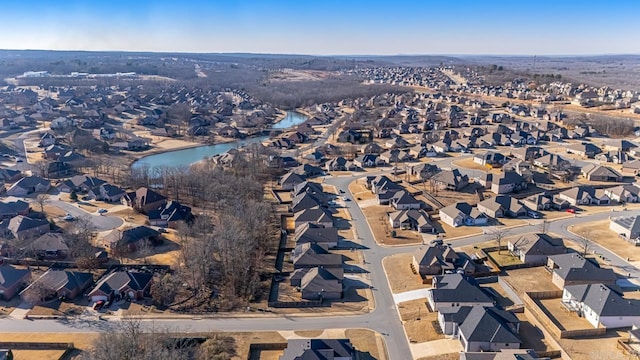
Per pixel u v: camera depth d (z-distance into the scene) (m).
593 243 110.31
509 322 75.50
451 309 78.38
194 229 114.06
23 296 85.69
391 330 78.06
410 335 76.31
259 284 92.56
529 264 99.50
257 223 109.50
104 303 84.81
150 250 107.44
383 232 120.00
